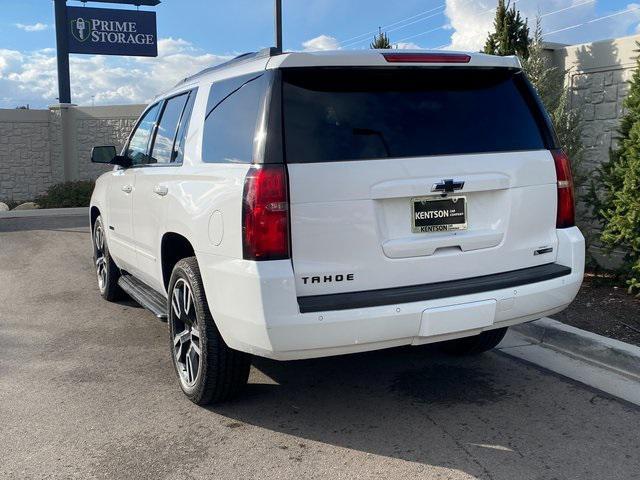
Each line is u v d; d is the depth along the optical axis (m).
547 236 3.92
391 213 3.45
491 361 4.88
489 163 3.65
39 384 4.57
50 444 3.65
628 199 6.06
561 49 8.03
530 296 3.69
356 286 3.38
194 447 3.60
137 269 5.54
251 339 3.36
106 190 6.38
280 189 3.25
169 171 4.51
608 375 4.53
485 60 3.78
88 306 6.79
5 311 6.64
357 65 3.49
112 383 4.57
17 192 19.45
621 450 3.48
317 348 3.30
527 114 3.94
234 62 4.14
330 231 3.31
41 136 19.55
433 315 3.41
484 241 3.65
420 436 3.68
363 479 3.23
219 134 3.90
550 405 4.06
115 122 19.36
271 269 3.23
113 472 3.34
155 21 20.73
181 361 4.29
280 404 4.16
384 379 4.57
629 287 6.23
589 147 7.70
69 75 19.58
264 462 3.42
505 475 3.24
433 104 3.67
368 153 3.43
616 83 7.35
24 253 10.11
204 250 3.70
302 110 3.41
